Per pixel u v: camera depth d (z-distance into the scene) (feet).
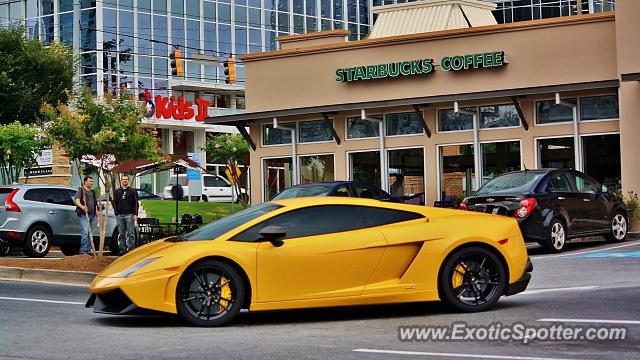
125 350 27.68
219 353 26.81
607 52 79.05
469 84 84.94
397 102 82.58
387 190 87.86
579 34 80.28
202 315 32.48
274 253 32.73
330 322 33.24
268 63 94.99
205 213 112.98
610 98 78.13
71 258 58.29
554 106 80.43
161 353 26.99
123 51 166.40
